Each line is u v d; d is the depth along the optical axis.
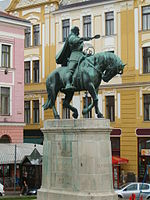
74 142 15.81
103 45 44.00
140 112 41.06
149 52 41.28
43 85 47.75
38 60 48.59
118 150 42.12
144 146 40.56
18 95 40.97
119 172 40.91
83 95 44.12
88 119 15.70
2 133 39.41
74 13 46.06
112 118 43.00
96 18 44.56
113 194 15.53
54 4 47.62
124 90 42.19
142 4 41.75
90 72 16.06
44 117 47.12
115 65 16.09
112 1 43.34
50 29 47.81
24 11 49.88
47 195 16.31
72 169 15.79
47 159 16.70
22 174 34.56
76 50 16.98
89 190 15.30
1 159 33.12
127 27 42.56
